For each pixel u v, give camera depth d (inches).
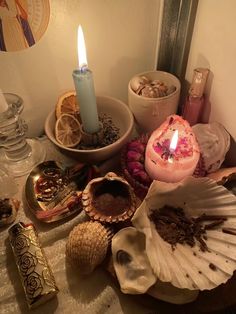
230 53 10.3
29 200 11.3
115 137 12.9
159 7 12.5
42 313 9.1
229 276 8.6
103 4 11.6
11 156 13.1
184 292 9.0
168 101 12.1
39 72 12.5
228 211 9.9
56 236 10.7
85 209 10.3
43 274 9.1
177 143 10.7
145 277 9.0
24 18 10.6
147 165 11.1
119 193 10.8
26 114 13.6
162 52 13.7
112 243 9.6
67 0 10.9
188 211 10.6
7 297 9.4
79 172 12.0
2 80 12.0
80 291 9.5
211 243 9.6
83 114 11.7
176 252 9.5
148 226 9.4
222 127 11.9
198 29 11.6
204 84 11.9
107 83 14.5
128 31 12.9
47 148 13.7
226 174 11.1
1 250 10.3
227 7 9.8
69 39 12.0
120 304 9.3
